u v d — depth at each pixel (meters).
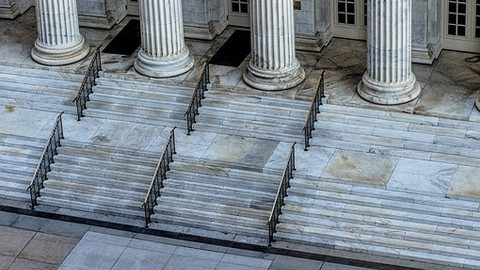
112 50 53.34
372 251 46.00
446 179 47.09
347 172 47.69
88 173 49.28
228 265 45.88
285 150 48.84
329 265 45.66
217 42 53.59
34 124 51.03
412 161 47.97
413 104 49.12
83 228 47.81
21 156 50.06
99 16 54.69
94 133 50.38
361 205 46.84
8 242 47.28
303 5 52.03
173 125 50.50
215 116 50.19
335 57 52.25
